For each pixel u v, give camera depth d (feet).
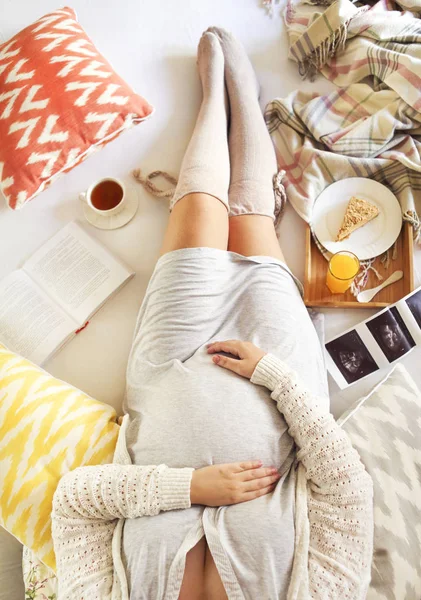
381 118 4.48
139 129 4.79
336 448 2.84
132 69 4.95
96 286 4.35
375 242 4.35
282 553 2.60
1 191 4.52
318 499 2.82
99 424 3.57
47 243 4.50
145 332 3.63
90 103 4.22
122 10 5.05
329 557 2.63
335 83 4.88
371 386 4.14
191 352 3.47
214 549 2.59
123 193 4.44
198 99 4.86
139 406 3.42
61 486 2.89
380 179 4.55
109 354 4.29
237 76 4.61
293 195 4.51
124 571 2.65
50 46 4.34
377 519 3.34
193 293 3.54
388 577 3.17
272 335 3.47
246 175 4.22
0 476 3.27
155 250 4.50
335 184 4.50
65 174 4.67
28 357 4.21
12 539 3.74
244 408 3.01
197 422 2.95
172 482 2.74
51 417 3.46
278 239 4.53
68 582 2.70
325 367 4.07
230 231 4.03
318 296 4.34
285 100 4.73
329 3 4.80
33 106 4.17
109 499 2.77
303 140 4.77
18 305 4.34
